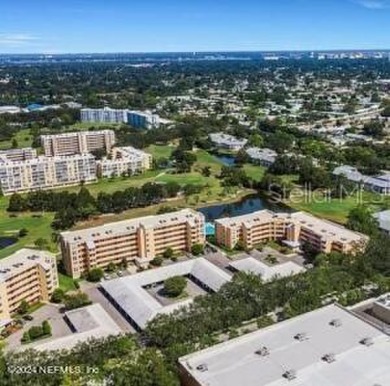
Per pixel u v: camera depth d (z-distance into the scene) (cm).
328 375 14838
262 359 15688
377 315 19550
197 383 14900
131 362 17625
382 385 14400
